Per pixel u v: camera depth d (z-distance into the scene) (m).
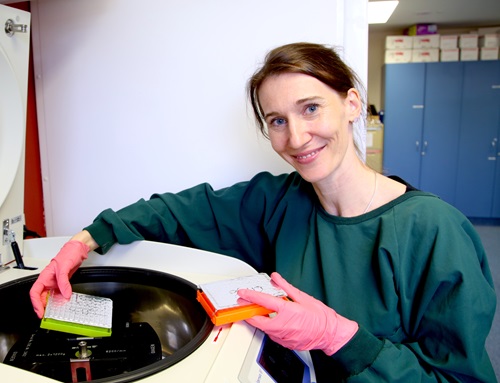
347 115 0.76
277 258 0.88
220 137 1.08
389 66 4.91
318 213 0.86
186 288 0.80
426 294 0.70
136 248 0.93
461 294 0.66
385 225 0.75
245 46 1.03
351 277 0.77
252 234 0.99
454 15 4.73
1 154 0.82
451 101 4.89
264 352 0.62
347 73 0.76
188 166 1.11
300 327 0.62
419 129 5.00
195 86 1.07
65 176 1.19
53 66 1.14
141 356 0.70
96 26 1.09
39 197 1.22
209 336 0.62
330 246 0.80
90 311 0.72
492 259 3.79
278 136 0.75
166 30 1.06
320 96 0.69
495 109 4.85
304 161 0.74
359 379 0.63
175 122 1.10
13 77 0.78
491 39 4.75
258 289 0.69
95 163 1.17
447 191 5.09
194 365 0.56
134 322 0.82
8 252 0.86
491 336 2.42
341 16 0.98
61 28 1.11
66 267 0.77
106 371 0.66
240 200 0.97
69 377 0.64
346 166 0.78
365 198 0.81
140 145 1.13
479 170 5.00
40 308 0.71
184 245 1.02
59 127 1.17
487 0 4.05
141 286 0.86
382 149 5.07
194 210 0.98
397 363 0.64
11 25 0.76
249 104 1.04
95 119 1.14
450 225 0.72
